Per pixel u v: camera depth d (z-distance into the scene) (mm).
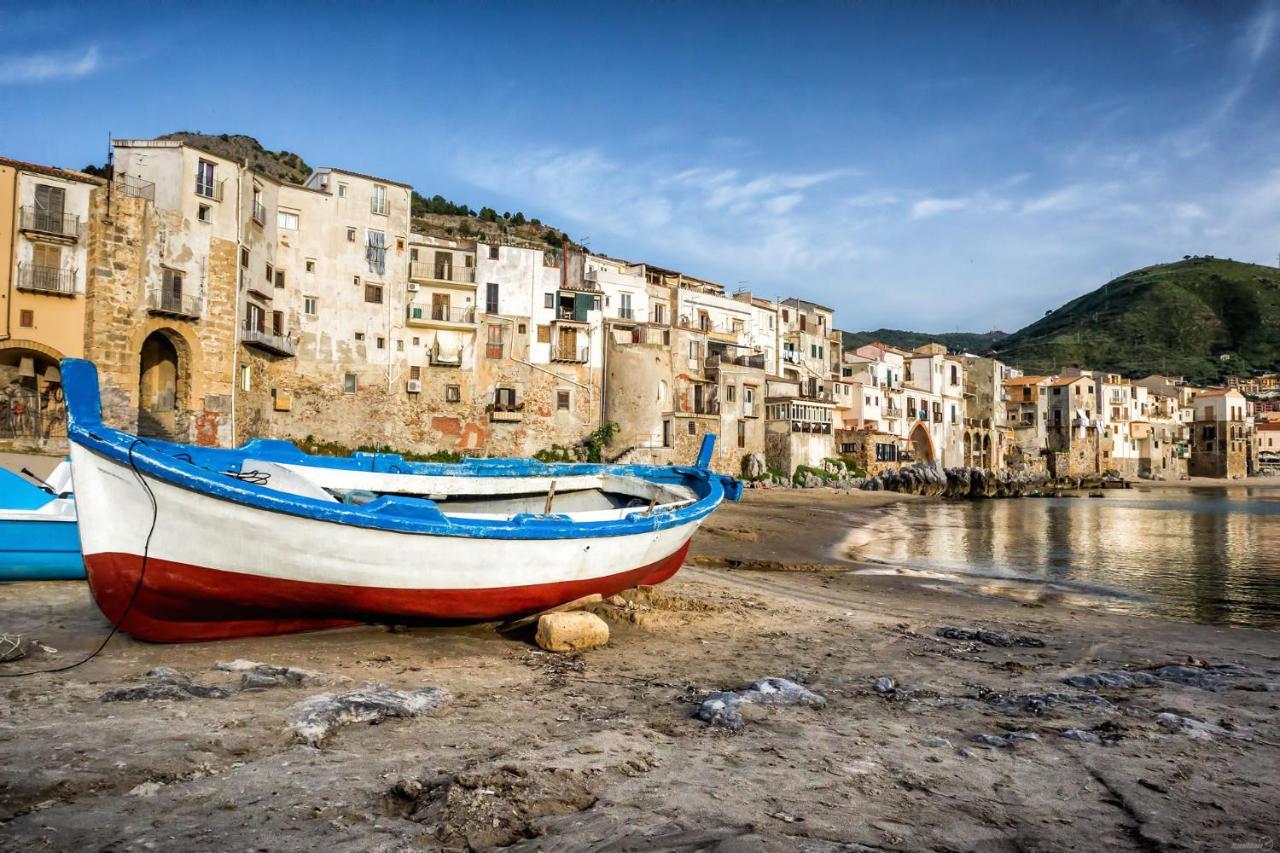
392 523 8555
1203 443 119312
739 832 4152
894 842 4203
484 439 48219
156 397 36969
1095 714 7082
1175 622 13812
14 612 9836
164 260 34281
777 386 63562
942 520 42250
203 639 8523
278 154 136000
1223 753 6105
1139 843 4383
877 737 6164
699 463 17266
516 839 3994
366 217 45188
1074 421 99188
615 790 4734
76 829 3879
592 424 51812
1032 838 4383
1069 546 29156
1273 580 20281
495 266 50094
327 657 8102
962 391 87875
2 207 30578
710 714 6371
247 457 11273
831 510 42938
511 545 9484
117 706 5902
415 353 46844
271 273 41031
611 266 61500
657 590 12109
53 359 31750
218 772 4723
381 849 3805
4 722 5445
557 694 7066
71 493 12742
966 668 9023
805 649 9695
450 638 9359
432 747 5398
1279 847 4387
